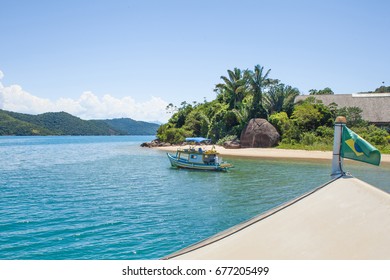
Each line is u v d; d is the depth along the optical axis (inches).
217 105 2437.3
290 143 1895.9
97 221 530.9
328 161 1429.6
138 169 1244.5
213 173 1114.1
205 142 2256.4
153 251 406.0
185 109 2967.5
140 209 609.9
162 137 2728.8
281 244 151.3
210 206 633.0
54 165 1407.5
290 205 189.2
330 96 2460.6
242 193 759.7
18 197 721.6
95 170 1222.9
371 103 2294.5
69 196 732.7
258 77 2070.6
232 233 173.6
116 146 3107.8
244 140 1958.7
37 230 483.2
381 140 1695.4
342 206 170.7
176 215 568.1
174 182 932.0
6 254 391.2
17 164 1453.0
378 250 133.3
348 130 263.4
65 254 393.4
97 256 388.5
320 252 140.8
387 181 937.5
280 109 2126.0
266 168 1221.1
